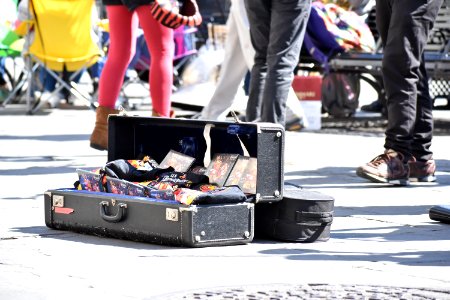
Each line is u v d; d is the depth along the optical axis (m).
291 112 16.34
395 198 9.33
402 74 10.12
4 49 20.52
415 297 5.30
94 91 21.14
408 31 9.98
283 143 6.98
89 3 18.16
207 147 7.32
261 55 10.99
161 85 11.71
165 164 7.60
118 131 7.82
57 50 18.30
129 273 5.91
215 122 7.22
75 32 18.20
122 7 11.56
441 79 17.86
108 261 6.26
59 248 6.69
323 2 17.89
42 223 7.68
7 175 10.46
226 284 5.64
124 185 7.17
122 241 6.99
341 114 20.06
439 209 7.95
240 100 16.39
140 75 21.30
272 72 10.33
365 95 22.91
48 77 21.44
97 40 18.97
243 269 6.07
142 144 7.90
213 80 17.73
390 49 10.09
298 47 10.41
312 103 17.31
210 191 6.87
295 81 17.27
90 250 6.63
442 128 17.77
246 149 7.09
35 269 6.00
